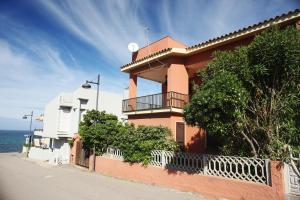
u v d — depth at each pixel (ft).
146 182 36.58
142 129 41.16
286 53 23.03
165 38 49.78
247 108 25.82
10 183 39.70
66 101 95.40
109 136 49.39
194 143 45.32
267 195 22.74
